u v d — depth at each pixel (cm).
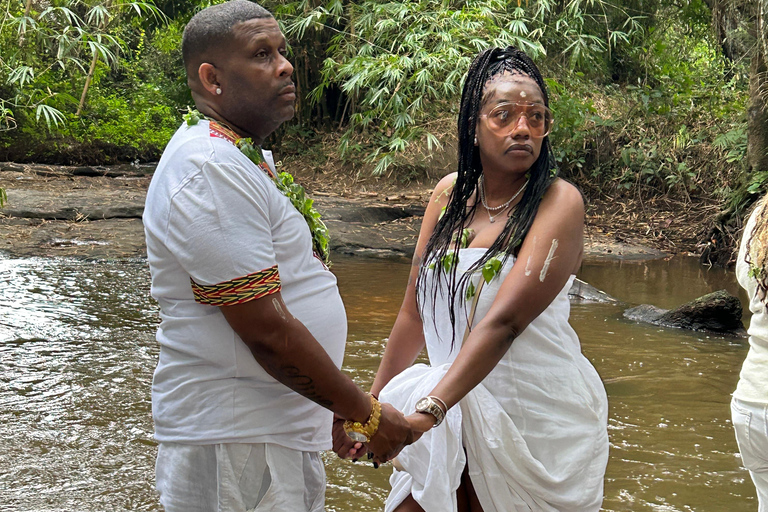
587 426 207
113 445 334
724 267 853
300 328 167
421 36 892
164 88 1661
